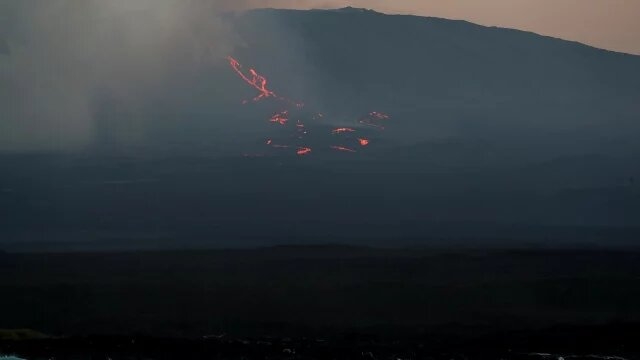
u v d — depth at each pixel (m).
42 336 148.88
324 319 184.00
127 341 144.12
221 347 142.62
